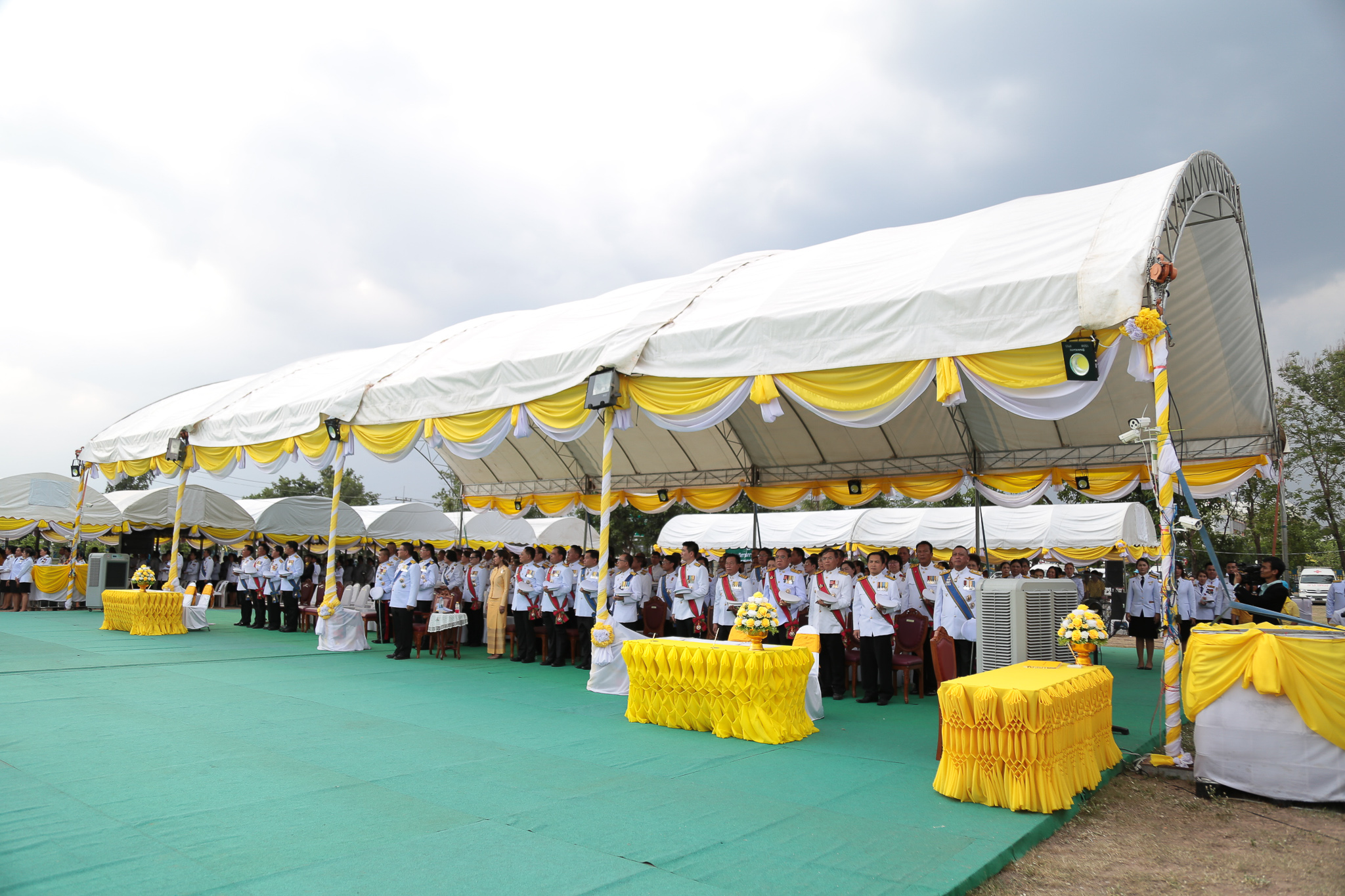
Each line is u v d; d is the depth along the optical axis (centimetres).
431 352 1305
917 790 537
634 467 1727
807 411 1384
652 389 921
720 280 1048
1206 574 1471
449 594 1212
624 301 1126
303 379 1518
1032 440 1304
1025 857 436
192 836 415
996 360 707
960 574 930
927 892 365
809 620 1025
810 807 493
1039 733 493
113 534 2545
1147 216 683
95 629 1515
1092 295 647
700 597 1089
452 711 781
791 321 819
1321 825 495
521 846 412
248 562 1681
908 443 1398
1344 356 3203
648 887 363
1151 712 895
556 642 1160
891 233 973
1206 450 1205
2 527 2153
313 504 2594
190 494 2445
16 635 1373
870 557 927
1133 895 386
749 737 683
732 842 426
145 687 880
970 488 1395
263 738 645
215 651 1227
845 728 759
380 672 1038
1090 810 517
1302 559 3312
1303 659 540
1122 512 1872
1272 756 541
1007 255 752
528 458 1833
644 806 488
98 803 466
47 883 350
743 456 1570
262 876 365
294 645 1340
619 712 799
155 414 1808
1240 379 1092
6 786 495
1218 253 949
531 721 743
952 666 684
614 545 3550
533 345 1091
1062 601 723
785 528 2350
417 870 377
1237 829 489
